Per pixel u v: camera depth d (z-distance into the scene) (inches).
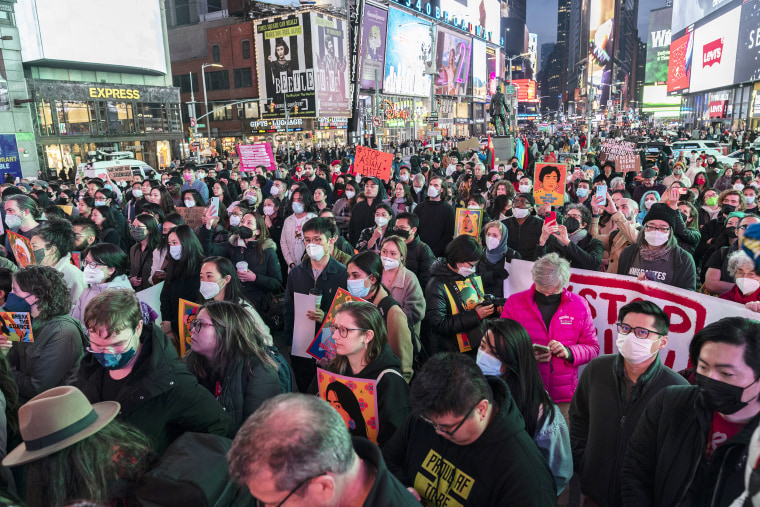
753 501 50.9
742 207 273.4
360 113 2536.9
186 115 2583.7
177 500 77.8
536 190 266.7
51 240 179.5
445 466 89.4
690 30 3435.0
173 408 103.3
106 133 1610.5
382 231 254.1
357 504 63.7
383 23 2618.1
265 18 2253.9
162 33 1792.6
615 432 107.7
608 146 473.1
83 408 80.0
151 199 360.2
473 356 168.4
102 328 97.8
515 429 86.4
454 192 468.4
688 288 173.5
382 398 112.4
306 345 164.6
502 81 4795.8
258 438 55.1
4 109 1238.3
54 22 1396.4
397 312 150.3
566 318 142.8
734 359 78.0
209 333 121.2
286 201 393.7
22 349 140.3
